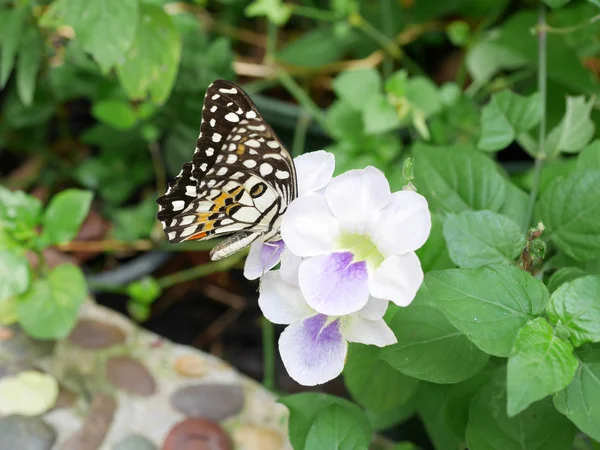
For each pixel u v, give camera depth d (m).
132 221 0.47
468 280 0.22
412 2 0.55
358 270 0.21
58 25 0.35
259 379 0.46
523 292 0.22
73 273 0.35
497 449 0.25
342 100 0.44
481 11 0.52
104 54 0.34
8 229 0.35
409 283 0.21
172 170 0.48
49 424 0.33
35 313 0.34
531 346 0.20
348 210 0.22
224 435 0.33
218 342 0.48
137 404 0.34
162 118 0.46
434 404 0.32
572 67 0.42
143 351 0.37
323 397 0.27
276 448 0.33
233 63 0.48
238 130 0.22
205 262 0.51
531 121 0.29
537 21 0.44
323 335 0.23
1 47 0.43
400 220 0.21
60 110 0.51
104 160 0.49
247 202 0.24
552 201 0.26
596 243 0.25
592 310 0.21
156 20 0.37
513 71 0.52
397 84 0.41
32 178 0.51
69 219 0.35
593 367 0.22
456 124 0.42
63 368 0.36
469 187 0.28
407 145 0.48
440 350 0.25
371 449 0.33
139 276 0.47
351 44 0.52
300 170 0.24
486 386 0.26
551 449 0.25
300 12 0.50
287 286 0.23
